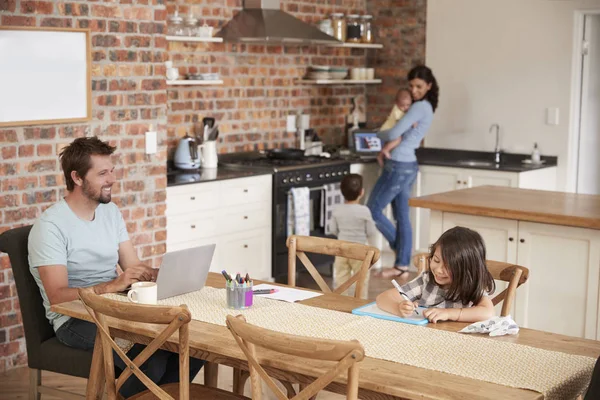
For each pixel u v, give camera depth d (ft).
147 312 7.80
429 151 24.14
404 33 24.53
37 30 14.19
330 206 21.66
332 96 24.66
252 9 21.35
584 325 13.19
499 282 14.07
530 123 22.22
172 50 19.95
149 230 16.70
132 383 9.66
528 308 13.78
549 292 13.52
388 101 25.14
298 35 20.85
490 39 22.67
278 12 21.44
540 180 21.34
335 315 9.05
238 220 19.40
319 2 23.67
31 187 14.43
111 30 15.48
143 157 16.38
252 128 22.30
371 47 24.45
